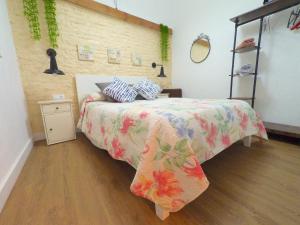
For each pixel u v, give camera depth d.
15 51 1.94
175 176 0.91
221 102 1.71
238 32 2.62
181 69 3.70
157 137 0.94
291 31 2.07
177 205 0.89
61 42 2.32
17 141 1.53
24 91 2.10
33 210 0.99
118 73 2.98
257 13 2.12
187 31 3.43
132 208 1.00
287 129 1.99
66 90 2.43
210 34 3.03
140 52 3.26
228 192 1.13
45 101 2.08
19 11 1.99
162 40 3.53
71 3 2.35
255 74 2.30
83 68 2.56
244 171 1.40
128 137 1.17
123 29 2.96
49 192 1.16
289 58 2.13
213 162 1.57
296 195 1.08
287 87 2.19
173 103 1.70
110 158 1.71
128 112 1.28
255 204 1.01
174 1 3.60
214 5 2.88
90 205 1.03
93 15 2.58
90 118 1.92
